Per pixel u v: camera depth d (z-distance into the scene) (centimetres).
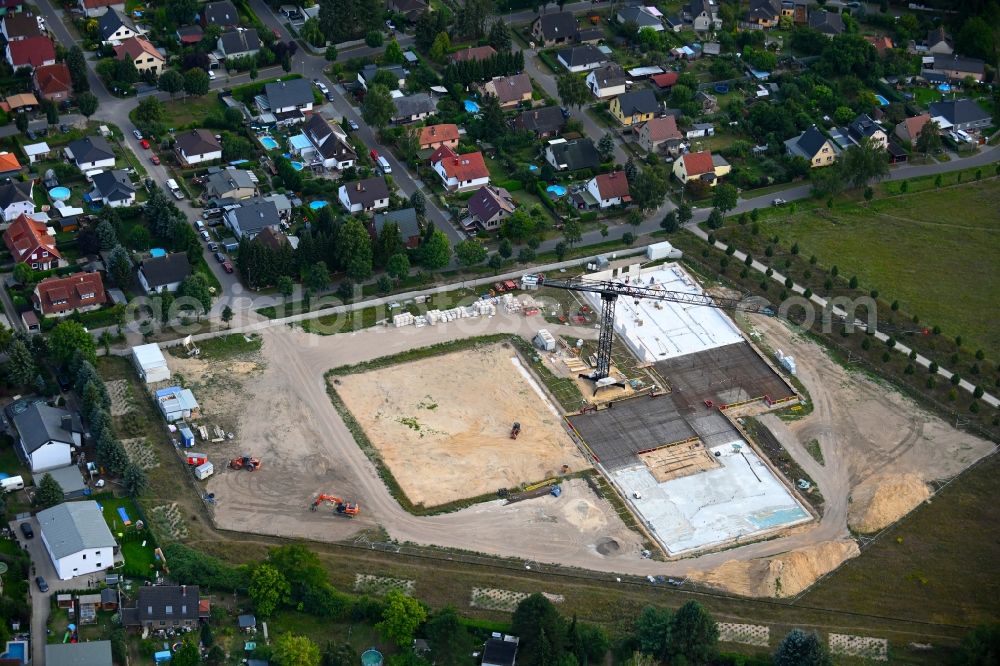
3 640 17500
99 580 18925
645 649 18262
